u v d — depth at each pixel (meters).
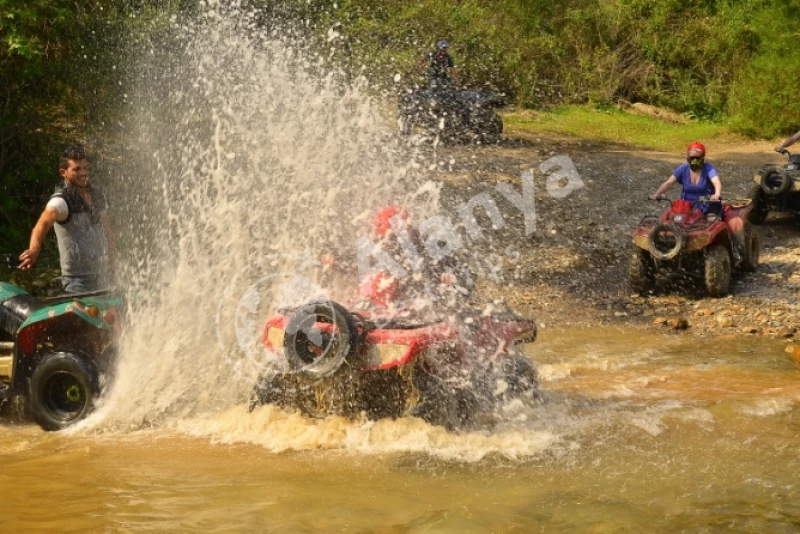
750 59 34.62
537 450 6.76
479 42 30.27
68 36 14.30
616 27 35.81
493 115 24.81
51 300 7.46
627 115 33.91
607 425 7.34
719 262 11.88
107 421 7.27
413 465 6.45
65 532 5.32
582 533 5.31
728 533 5.31
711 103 34.81
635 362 9.46
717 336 10.56
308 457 6.61
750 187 20.38
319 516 5.55
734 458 6.60
